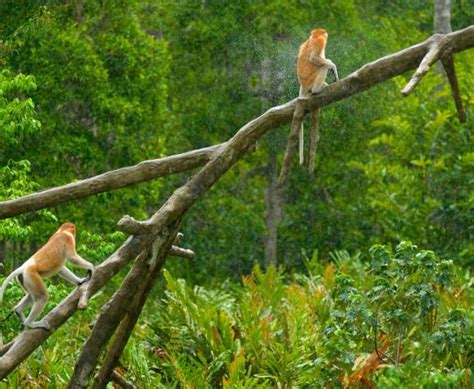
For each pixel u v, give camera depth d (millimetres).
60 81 21578
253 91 26891
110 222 21891
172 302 13867
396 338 11703
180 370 11906
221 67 27203
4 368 7938
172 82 27391
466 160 20375
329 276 16906
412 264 11383
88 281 8227
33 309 8094
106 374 9602
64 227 8320
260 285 15984
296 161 28047
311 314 14391
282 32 26406
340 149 26969
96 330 8867
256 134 8805
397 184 21906
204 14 26906
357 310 11188
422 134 21516
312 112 8773
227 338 12859
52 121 21406
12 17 21797
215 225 28344
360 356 11680
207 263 27969
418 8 34219
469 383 10703
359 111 26172
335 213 28906
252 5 26391
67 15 23359
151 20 28047
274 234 28375
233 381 11320
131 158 22688
